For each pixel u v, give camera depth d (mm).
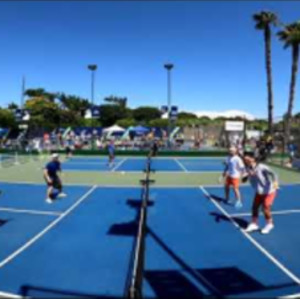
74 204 15398
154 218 13094
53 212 13961
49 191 15914
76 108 89000
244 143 41562
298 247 10062
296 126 34531
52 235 10992
